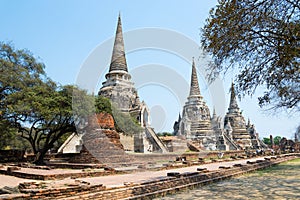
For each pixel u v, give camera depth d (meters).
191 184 11.31
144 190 9.27
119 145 15.09
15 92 22.81
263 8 8.91
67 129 22.34
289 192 10.00
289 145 56.59
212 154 31.92
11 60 26.80
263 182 12.84
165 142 27.48
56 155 25.62
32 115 21.77
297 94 12.77
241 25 9.25
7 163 22.52
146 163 15.57
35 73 27.48
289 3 8.74
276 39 9.03
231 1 9.09
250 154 36.38
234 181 13.48
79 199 7.40
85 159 17.03
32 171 14.62
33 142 26.39
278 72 10.11
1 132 24.89
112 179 11.83
